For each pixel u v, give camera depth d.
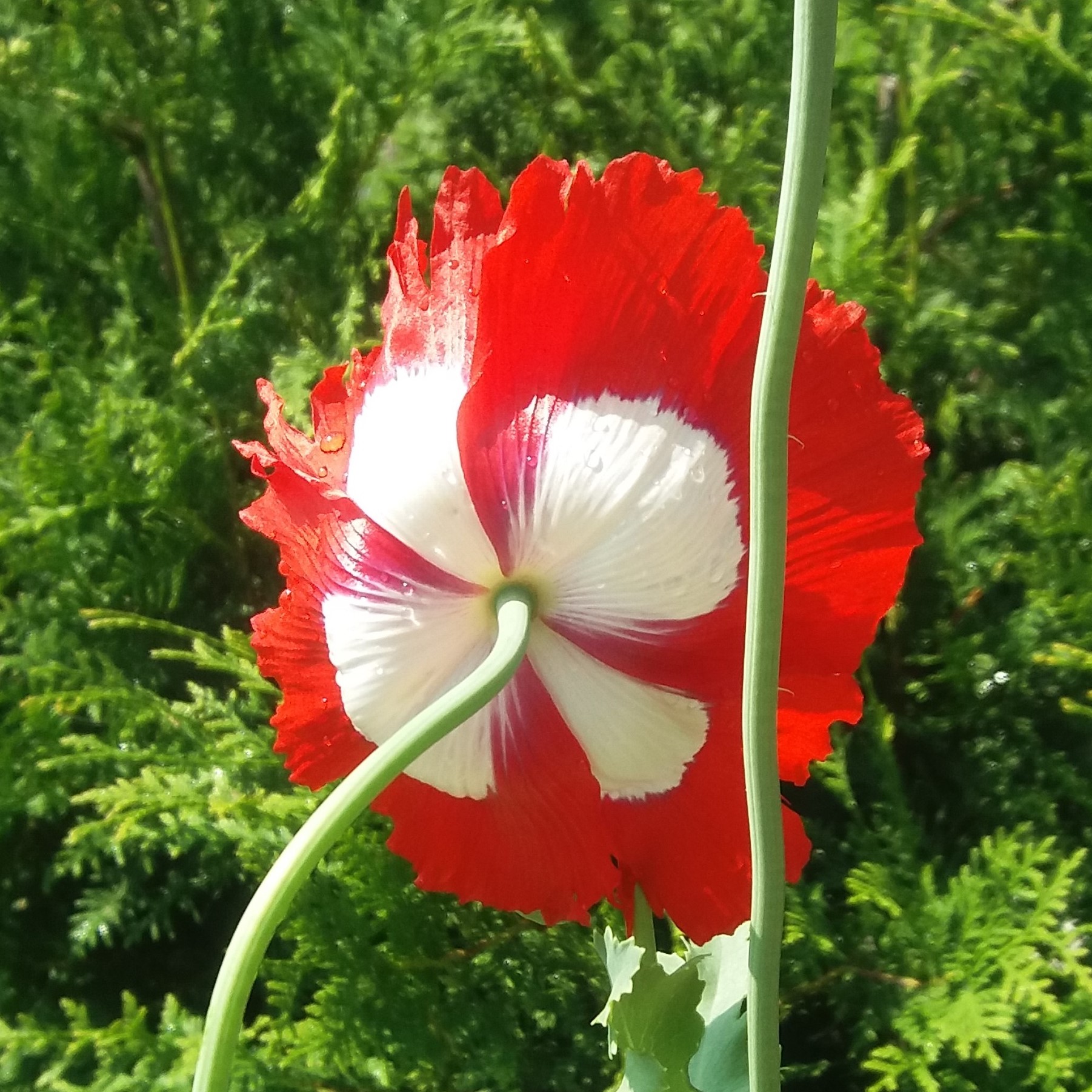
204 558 0.55
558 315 0.21
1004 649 0.47
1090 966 0.44
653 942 0.24
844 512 0.22
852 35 0.52
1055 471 0.47
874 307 0.47
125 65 0.53
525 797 0.24
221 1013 0.19
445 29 0.51
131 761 0.45
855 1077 0.45
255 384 0.54
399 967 0.42
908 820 0.44
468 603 0.23
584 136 0.55
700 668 0.23
